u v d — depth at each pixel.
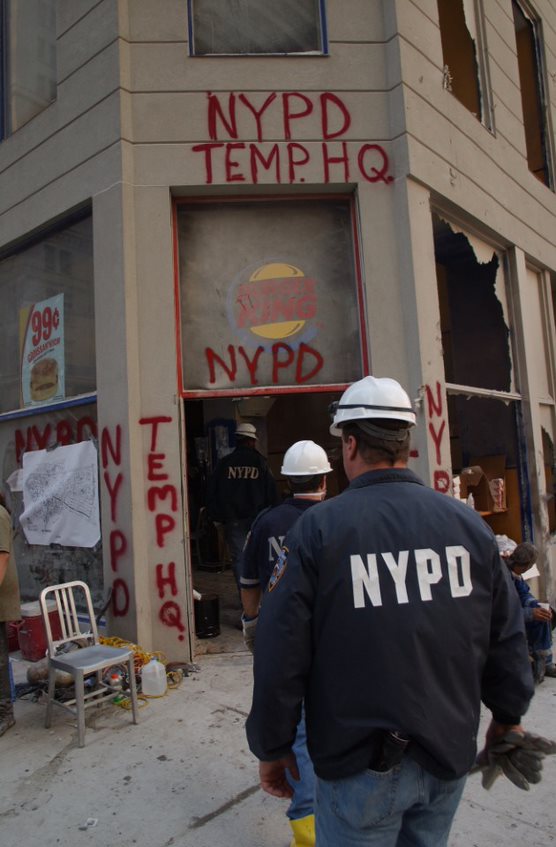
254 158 5.66
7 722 3.97
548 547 7.49
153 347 5.39
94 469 5.76
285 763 1.71
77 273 6.12
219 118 5.66
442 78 6.50
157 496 5.25
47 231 6.42
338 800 1.52
